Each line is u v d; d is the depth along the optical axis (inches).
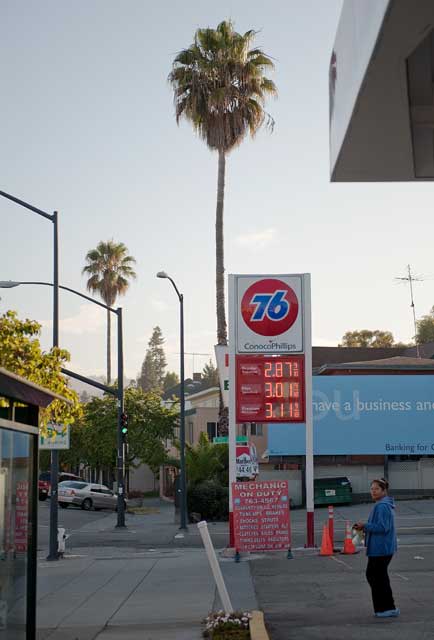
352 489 1860.2
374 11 284.5
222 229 1781.5
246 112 1713.8
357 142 380.2
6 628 325.7
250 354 914.1
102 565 837.2
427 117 383.9
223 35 1734.7
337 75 374.3
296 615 498.6
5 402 335.6
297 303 914.7
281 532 818.8
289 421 908.6
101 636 457.4
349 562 782.5
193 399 2945.4
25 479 359.6
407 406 1872.5
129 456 2471.7
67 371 1305.4
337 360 2628.0
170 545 1117.1
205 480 1628.9
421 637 408.5
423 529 1216.8
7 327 819.4
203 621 482.0
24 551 360.5
